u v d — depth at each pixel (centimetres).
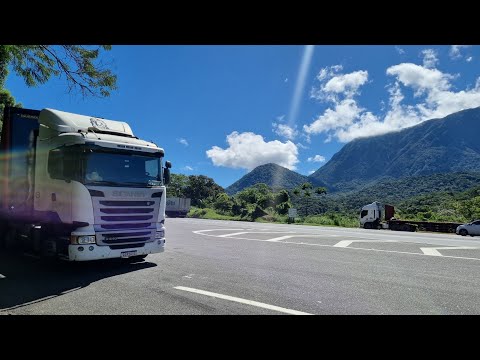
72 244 721
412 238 1634
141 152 834
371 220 3875
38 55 802
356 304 539
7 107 982
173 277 718
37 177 869
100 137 787
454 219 4338
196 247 1196
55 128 823
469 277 729
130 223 793
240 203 6412
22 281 684
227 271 781
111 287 636
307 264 870
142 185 825
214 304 533
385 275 745
